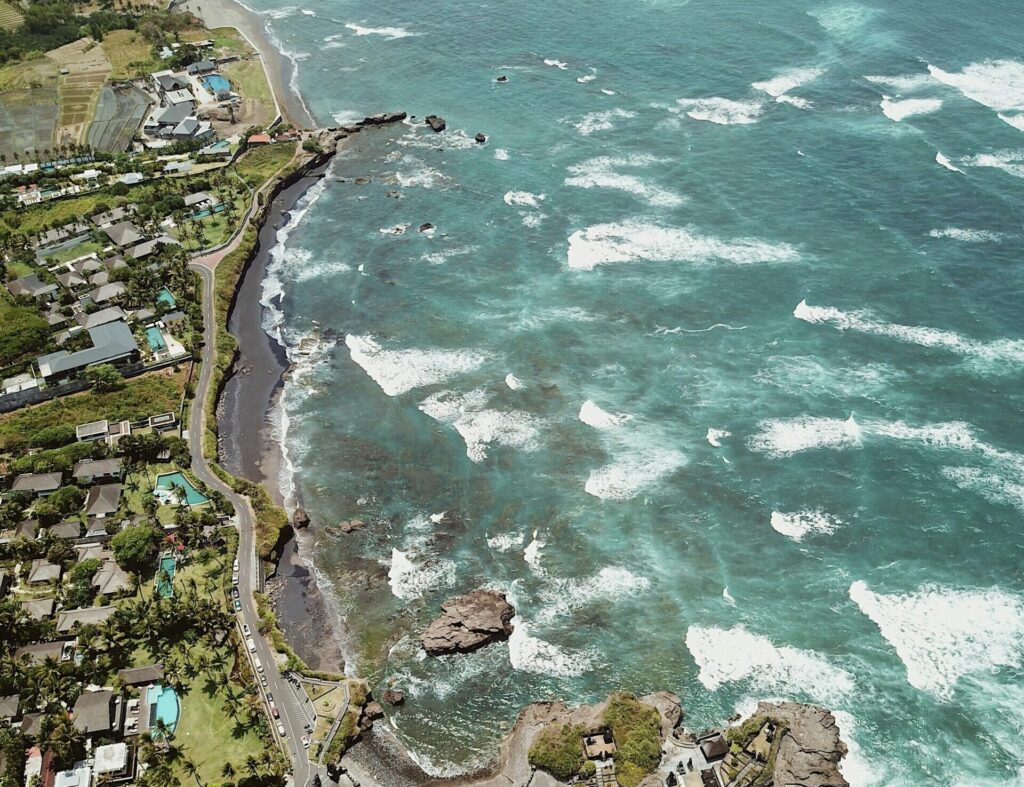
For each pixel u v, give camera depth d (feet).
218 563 359.87
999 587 336.29
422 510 393.50
